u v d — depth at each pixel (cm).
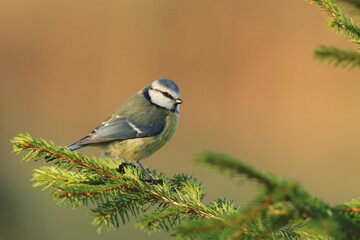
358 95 1708
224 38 1858
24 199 1112
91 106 1822
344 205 295
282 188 230
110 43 1891
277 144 1611
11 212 1084
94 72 1872
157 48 1884
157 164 1430
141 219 381
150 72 1877
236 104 1798
